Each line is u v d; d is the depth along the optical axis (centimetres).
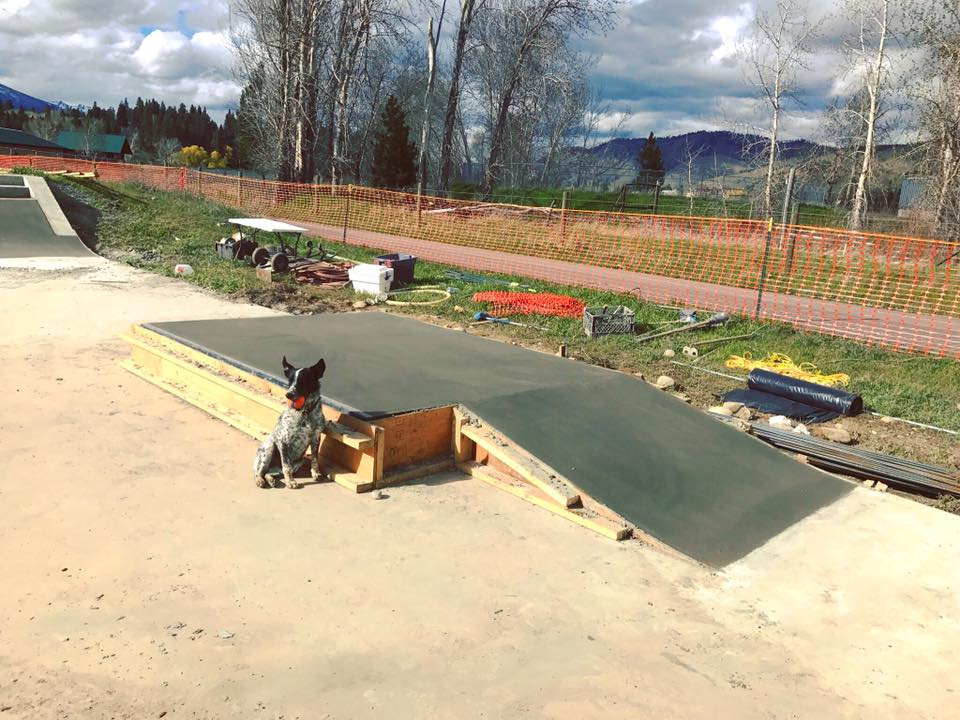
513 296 1457
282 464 580
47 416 682
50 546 448
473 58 4628
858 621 433
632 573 473
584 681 354
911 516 593
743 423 786
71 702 313
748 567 493
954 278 1706
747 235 2153
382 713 320
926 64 2402
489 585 442
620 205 3884
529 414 645
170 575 425
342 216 2903
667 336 1222
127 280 1482
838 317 1388
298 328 884
